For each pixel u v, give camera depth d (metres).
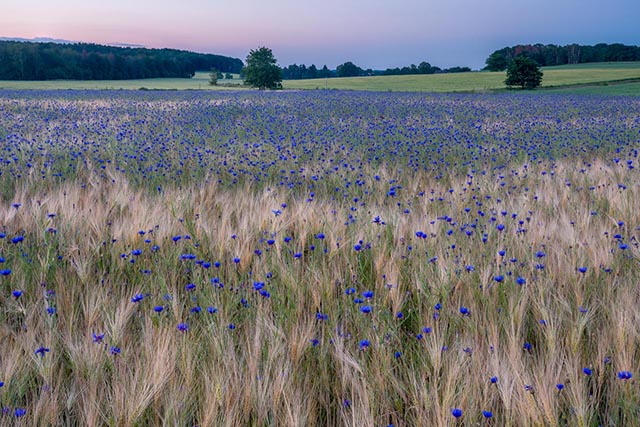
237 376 2.38
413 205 6.27
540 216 5.37
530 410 2.11
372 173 8.30
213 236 4.48
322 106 24.33
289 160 9.84
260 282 3.26
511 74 56.56
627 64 105.94
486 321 2.99
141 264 4.04
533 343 3.06
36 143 11.23
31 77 81.38
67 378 2.58
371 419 2.09
